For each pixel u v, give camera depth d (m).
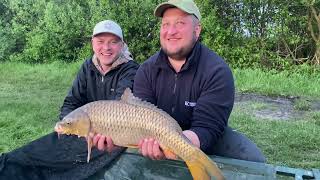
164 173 0.81
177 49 0.85
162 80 0.90
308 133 1.60
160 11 0.86
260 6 2.85
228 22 2.93
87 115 0.67
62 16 3.27
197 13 0.87
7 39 3.42
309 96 2.30
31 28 3.45
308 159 1.40
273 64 2.82
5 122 1.69
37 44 3.30
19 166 0.92
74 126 0.67
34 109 1.94
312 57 2.86
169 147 0.66
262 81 2.56
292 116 1.92
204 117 0.83
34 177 0.92
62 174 0.91
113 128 0.67
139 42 3.05
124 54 1.18
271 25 2.86
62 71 2.93
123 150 0.87
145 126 0.66
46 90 2.43
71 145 0.94
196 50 0.87
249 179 0.76
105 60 1.15
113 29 1.14
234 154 0.91
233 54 2.86
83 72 1.21
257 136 1.60
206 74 0.85
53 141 0.95
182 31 0.85
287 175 0.79
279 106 2.10
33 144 0.95
